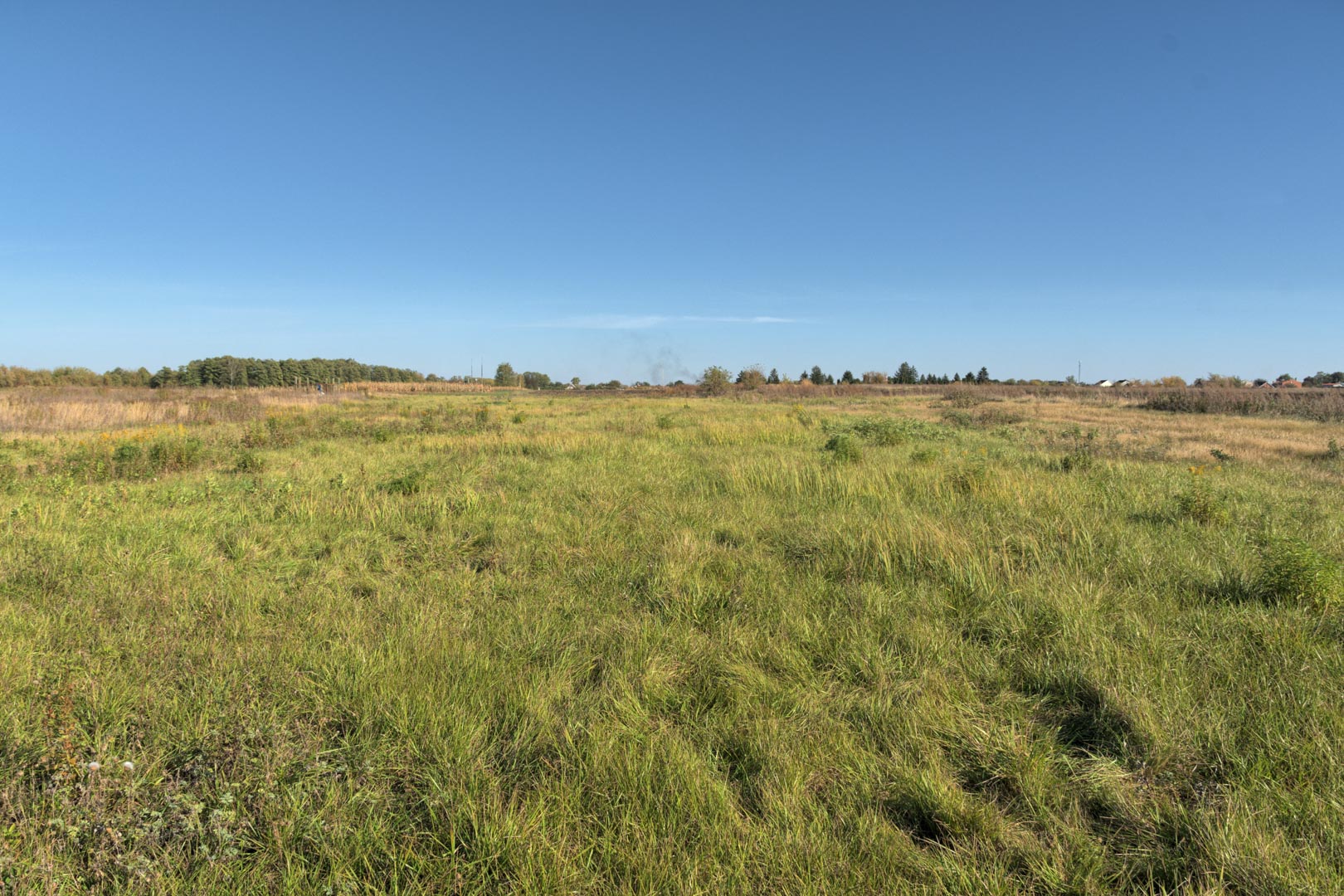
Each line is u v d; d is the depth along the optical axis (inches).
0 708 113.7
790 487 322.0
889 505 273.7
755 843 87.1
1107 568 191.8
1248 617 152.7
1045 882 81.7
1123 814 93.5
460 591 185.5
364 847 86.5
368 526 258.8
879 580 189.8
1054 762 105.7
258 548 225.3
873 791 99.6
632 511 279.7
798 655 140.7
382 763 103.9
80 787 92.8
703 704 124.0
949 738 112.1
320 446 522.0
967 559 193.9
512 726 115.3
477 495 301.9
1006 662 139.3
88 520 256.2
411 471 341.4
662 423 685.3
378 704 119.3
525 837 86.9
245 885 81.6
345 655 139.5
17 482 338.0
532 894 78.8
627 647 144.5
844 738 110.7
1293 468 409.4
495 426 694.5
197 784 96.0
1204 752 104.7
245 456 414.3
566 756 106.9
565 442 502.6
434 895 80.8
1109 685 122.7
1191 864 83.7
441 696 122.3
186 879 81.5
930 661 138.6
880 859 84.9
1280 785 95.4
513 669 136.0
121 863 81.0
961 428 722.8
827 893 79.7
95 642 145.9
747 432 578.2
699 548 216.1
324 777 100.4
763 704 123.0
